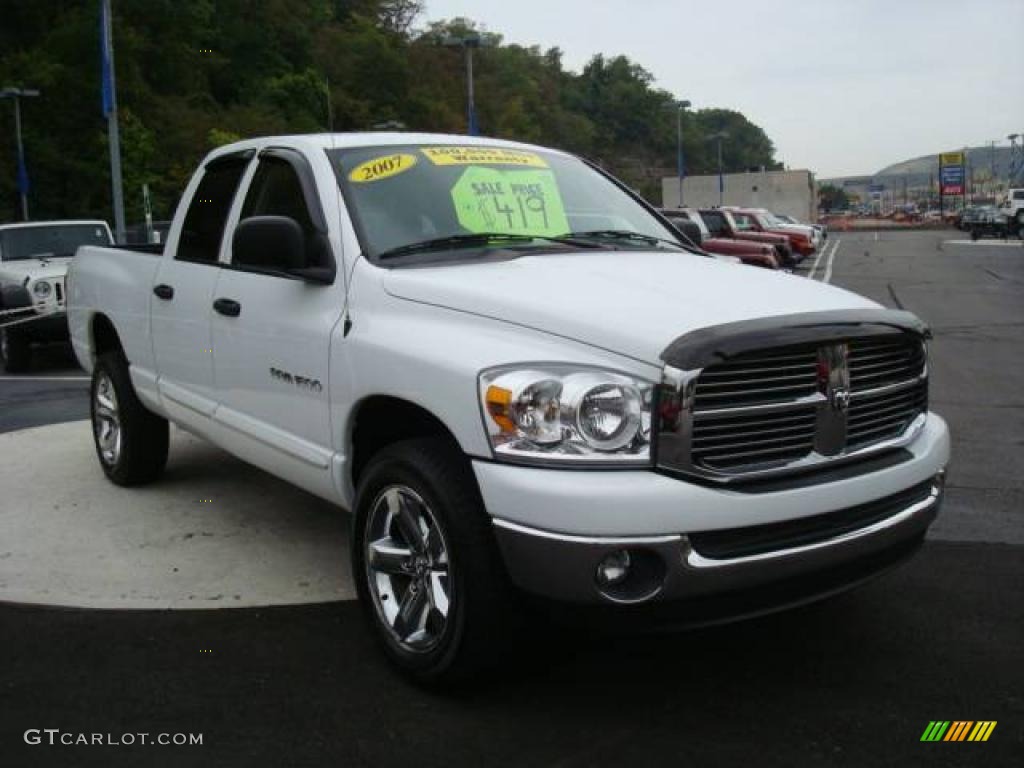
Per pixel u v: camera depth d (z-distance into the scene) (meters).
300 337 4.16
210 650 3.94
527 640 3.47
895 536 3.53
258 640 4.03
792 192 78.06
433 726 3.35
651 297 3.50
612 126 154.12
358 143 4.57
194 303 5.02
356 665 3.80
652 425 3.12
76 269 6.67
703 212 25.31
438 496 3.38
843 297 3.73
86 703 3.53
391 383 3.61
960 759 3.12
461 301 3.59
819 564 3.29
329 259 4.14
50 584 4.62
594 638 3.97
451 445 3.50
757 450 3.23
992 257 37.19
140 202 47.19
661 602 3.10
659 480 3.07
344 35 86.06
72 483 6.33
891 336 3.53
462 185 4.52
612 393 3.11
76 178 50.69
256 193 4.82
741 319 3.28
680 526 3.05
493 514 3.20
